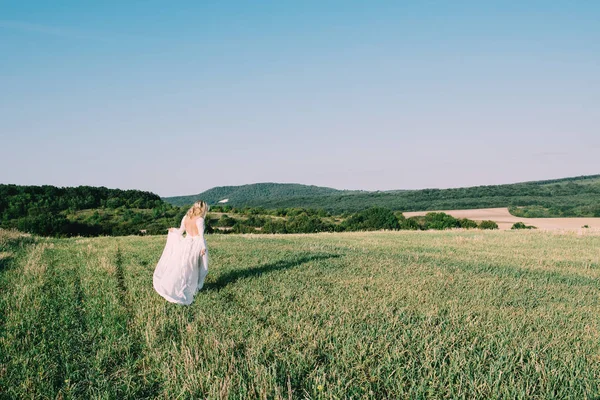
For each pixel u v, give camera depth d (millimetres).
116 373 4316
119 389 4035
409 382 4168
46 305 6691
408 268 10336
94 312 6340
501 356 4609
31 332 5406
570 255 14555
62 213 80000
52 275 9406
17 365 4426
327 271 9750
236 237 20641
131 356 4758
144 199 103062
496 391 3926
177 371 4289
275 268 10125
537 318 6281
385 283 8406
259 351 4699
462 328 5648
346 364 4461
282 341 5109
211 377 4141
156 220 77688
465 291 8000
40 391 3941
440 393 3941
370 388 4004
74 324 5812
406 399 3838
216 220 82688
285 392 3904
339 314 6172
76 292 7746
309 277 9031
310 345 4922
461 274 9766
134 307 6645
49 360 4590
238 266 10383
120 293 7613
